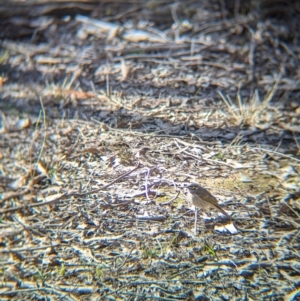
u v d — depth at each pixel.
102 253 8.38
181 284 7.77
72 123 11.76
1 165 10.60
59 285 7.86
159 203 9.31
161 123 11.62
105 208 9.25
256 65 13.87
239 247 8.41
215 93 12.77
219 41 14.74
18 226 9.02
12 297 7.69
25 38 15.14
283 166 10.32
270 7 15.59
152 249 8.38
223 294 7.60
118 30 15.25
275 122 11.73
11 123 11.91
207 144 10.93
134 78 13.30
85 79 13.37
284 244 8.49
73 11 15.89
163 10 15.85
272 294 7.59
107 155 10.59
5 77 13.59
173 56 14.18
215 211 9.09
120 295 7.62
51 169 10.30
